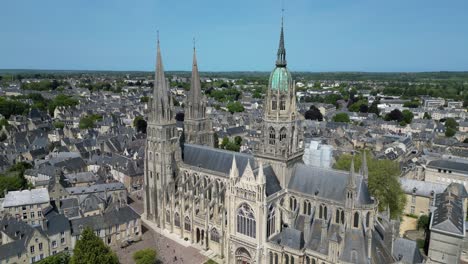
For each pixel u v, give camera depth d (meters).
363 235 93.62
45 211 139.88
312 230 104.69
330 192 105.38
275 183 112.62
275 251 103.44
